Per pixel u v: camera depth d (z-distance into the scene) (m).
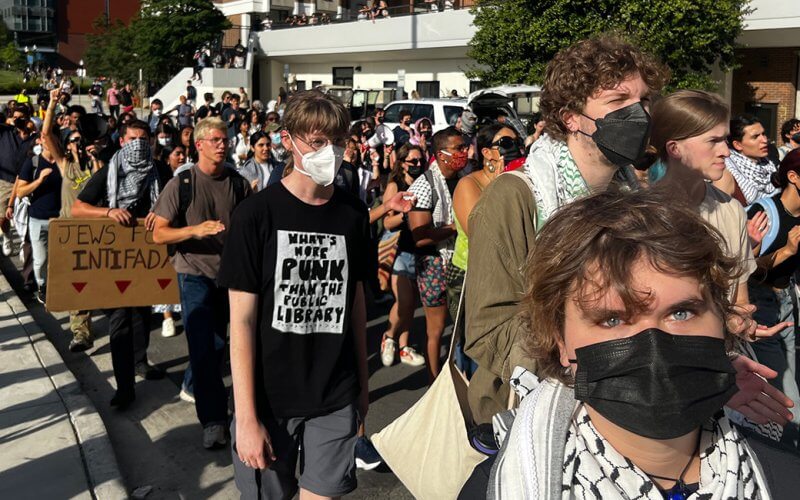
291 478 2.88
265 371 2.75
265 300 2.74
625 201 1.16
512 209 2.09
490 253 2.07
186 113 24.92
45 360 5.84
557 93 2.15
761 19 17.42
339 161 2.76
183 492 4.05
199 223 4.47
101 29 47.72
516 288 2.05
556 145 2.19
